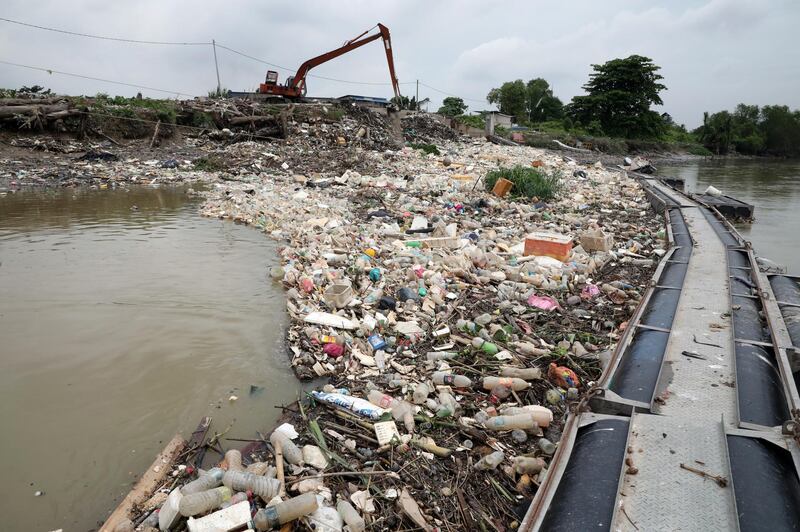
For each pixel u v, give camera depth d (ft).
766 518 8.57
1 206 42.45
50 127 68.80
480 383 15.64
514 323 20.17
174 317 20.65
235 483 10.61
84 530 10.39
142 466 12.19
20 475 11.84
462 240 32.27
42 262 27.53
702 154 216.33
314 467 11.75
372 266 26.86
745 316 18.17
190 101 90.53
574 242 33.32
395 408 13.79
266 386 15.62
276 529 9.69
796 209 58.49
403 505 10.50
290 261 27.71
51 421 13.80
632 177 78.69
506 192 51.93
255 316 20.93
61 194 49.03
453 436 13.05
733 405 12.25
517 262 28.40
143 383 15.70
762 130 271.49
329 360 17.08
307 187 56.03
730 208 49.98
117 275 25.66
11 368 16.43
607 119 203.41
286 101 109.29
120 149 71.26
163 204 45.55
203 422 13.75
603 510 8.96
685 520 8.70
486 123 136.05
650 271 28.07
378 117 110.32
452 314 21.13
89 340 18.45
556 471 10.14
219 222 38.88
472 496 11.09
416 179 59.77
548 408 14.44
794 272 31.24
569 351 17.88
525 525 8.66
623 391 12.96
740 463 9.85
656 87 205.26
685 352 15.17
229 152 71.41
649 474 9.81
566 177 69.05
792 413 10.99
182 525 9.85
